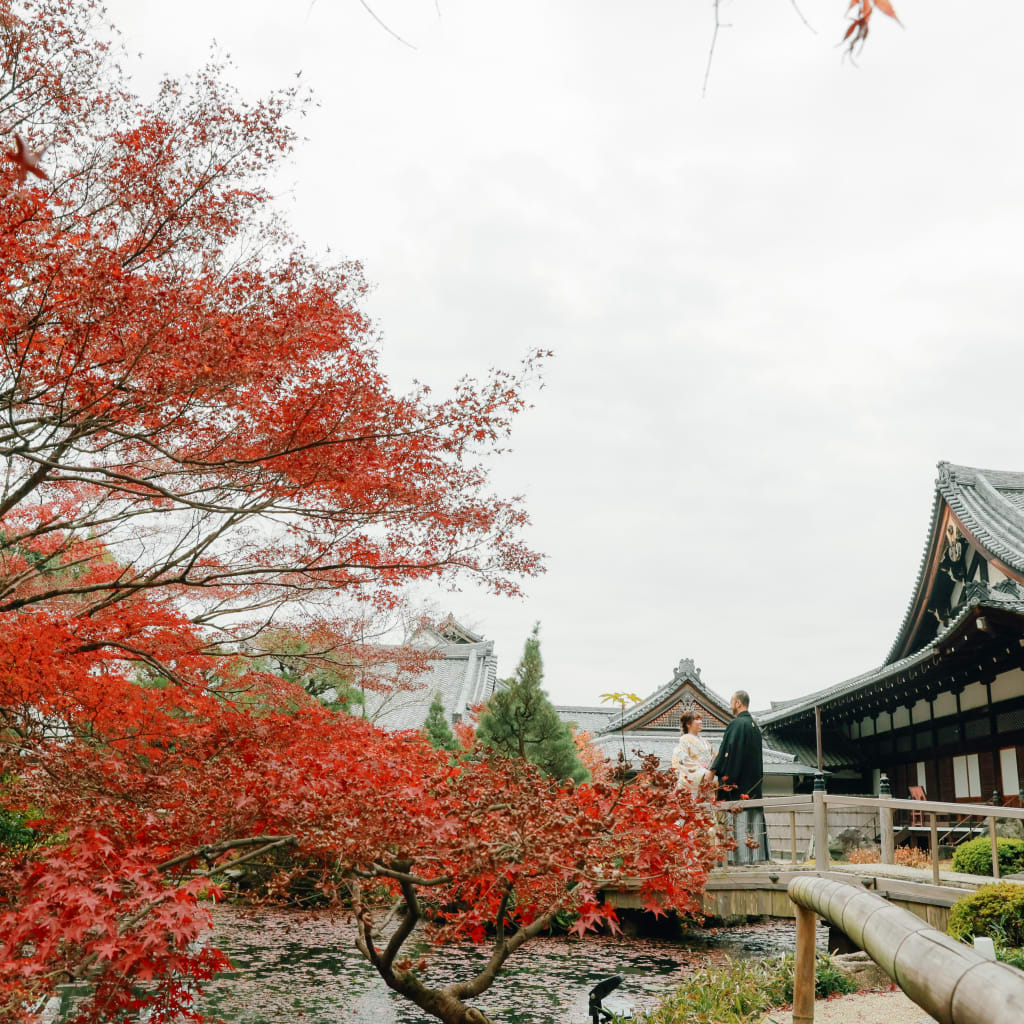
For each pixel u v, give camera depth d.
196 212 5.43
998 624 15.89
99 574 7.45
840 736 26.20
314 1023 8.38
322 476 5.87
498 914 5.23
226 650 7.78
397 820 4.47
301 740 5.32
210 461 5.76
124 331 4.98
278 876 5.29
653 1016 7.78
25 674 5.28
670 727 32.75
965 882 10.24
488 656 40.94
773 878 11.59
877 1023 6.88
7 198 4.60
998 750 18.58
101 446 5.70
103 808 4.58
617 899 12.20
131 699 5.64
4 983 3.48
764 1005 7.63
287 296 5.66
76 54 5.15
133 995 4.64
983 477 22.75
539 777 5.26
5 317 4.67
